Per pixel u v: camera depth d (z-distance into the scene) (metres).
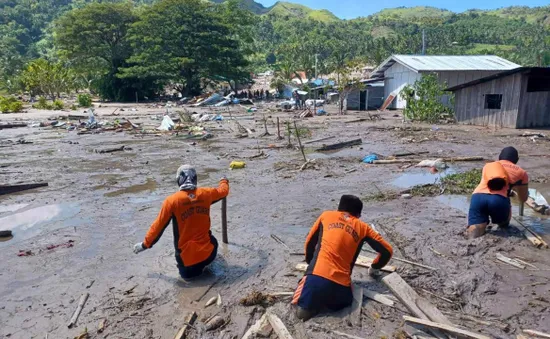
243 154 14.39
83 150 16.09
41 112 38.12
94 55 59.25
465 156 12.91
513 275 4.73
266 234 6.50
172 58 52.62
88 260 5.72
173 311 4.31
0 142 18.52
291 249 5.85
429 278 4.76
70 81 66.62
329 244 4.07
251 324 4.00
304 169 11.52
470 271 4.85
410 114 24.86
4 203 8.86
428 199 8.27
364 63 84.81
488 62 36.25
